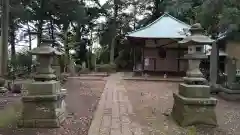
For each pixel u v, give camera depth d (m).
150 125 4.61
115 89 9.72
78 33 22.69
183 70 16.45
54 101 4.46
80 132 4.16
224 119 5.20
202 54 4.66
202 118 4.50
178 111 4.81
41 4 17.92
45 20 19.02
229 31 7.95
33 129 4.27
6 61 11.47
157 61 16.88
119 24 24.34
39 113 4.41
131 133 4.10
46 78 4.55
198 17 8.49
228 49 8.72
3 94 8.13
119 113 5.58
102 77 15.27
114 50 25.64
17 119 4.87
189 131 4.22
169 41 16.14
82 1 21.69
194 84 4.70
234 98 7.62
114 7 23.59
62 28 19.53
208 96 4.55
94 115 5.35
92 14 23.30
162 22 16.28
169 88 10.23
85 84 11.34
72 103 6.77
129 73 19.78
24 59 13.77
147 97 7.89
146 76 14.72
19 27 18.80
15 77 11.91
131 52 24.22
